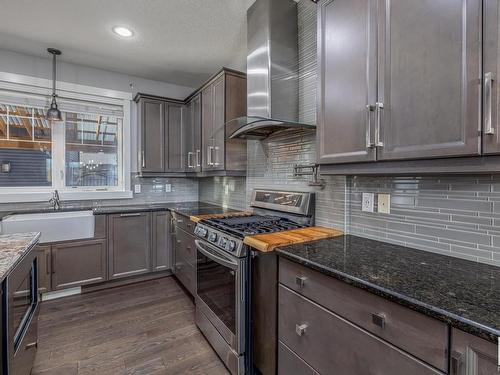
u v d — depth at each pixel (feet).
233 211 9.58
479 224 3.78
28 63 9.68
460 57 3.03
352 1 4.34
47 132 10.29
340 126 4.55
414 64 3.48
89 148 11.06
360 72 4.20
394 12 3.71
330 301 3.56
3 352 3.51
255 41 7.07
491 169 2.91
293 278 4.23
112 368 5.74
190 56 9.75
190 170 11.27
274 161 7.82
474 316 2.26
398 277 3.19
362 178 5.40
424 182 4.42
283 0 6.82
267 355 4.89
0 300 3.46
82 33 8.25
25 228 8.83
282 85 6.78
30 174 10.03
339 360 3.43
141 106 10.94
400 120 3.65
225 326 5.74
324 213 6.19
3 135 9.59
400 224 4.75
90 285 9.66
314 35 6.57
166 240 10.87
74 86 10.43
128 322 7.57
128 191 11.54
